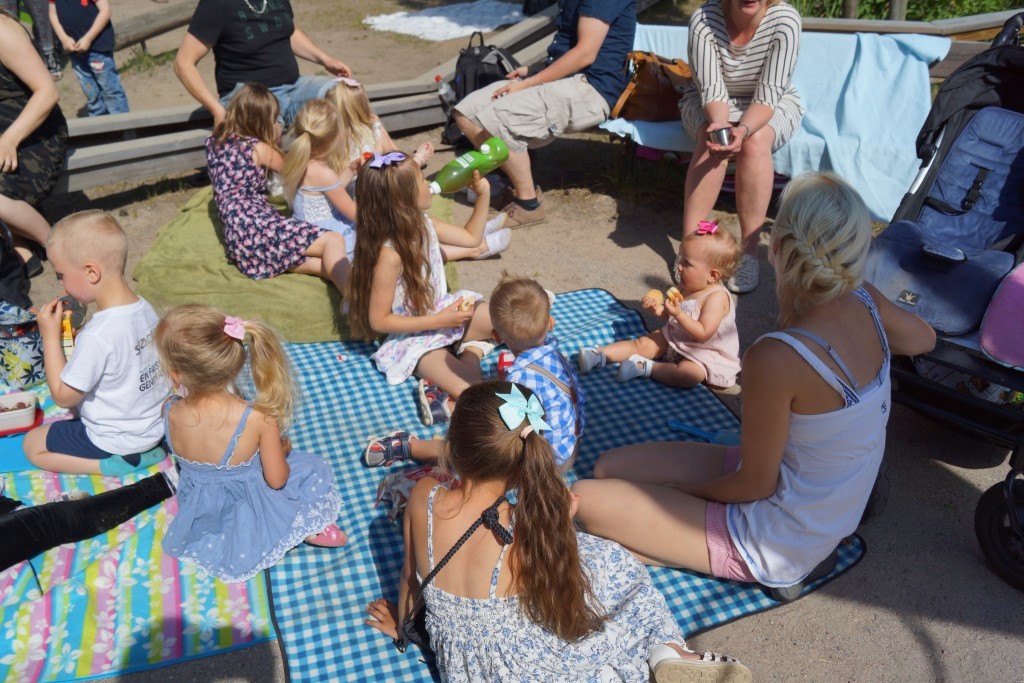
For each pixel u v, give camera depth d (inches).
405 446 132.6
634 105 213.0
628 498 110.8
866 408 94.7
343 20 388.2
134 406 125.4
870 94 201.0
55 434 128.5
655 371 153.0
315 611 110.4
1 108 181.2
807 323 94.0
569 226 212.2
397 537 121.7
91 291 119.2
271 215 181.9
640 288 185.9
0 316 142.2
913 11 295.4
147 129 232.7
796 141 201.9
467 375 145.9
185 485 113.8
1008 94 148.4
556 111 202.5
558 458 122.8
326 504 120.1
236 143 187.2
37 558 115.6
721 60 177.9
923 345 107.2
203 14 213.5
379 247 141.5
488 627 89.1
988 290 119.3
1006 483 109.5
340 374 156.0
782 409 94.3
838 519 102.7
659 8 364.8
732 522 107.3
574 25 210.2
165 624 108.0
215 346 102.3
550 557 86.7
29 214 183.5
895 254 127.3
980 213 146.3
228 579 114.1
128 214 219.8
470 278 188.7
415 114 259.9
